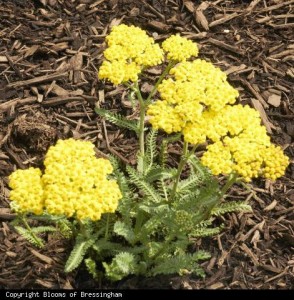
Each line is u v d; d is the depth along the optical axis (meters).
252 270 0.90
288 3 1.17
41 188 0.81
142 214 0.89
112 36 0.89
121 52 0.88
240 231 0.93
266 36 1.13
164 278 0.88
